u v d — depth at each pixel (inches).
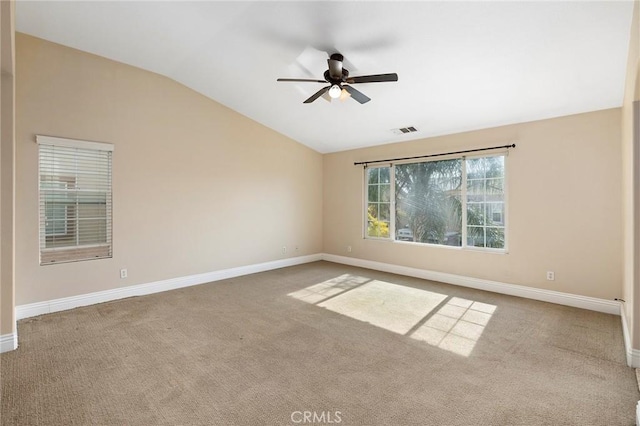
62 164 146.3
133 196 167.3
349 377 91.4
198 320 134.7
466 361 100.9
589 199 149.2
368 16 112.0
